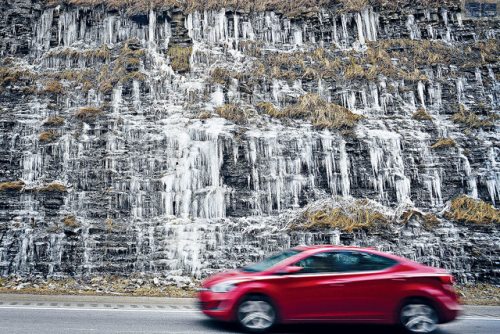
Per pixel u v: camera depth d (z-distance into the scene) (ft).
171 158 45.57
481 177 46.78
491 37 55.47
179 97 49.19
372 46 54.65
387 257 22.99
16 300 31.76
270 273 22.22
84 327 22.75
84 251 40.50
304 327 23.59
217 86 50.06
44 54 51.06
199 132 46.65
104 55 51.21
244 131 47.39
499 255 42.29
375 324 22.50
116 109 47.83
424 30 55.88
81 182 43.98
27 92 48.06
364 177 46.60
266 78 51.42
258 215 44.34
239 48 53.57
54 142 45.37
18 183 43.09
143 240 41.65
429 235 43.45
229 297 21.83
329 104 50.24
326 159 47.03
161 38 53.21
